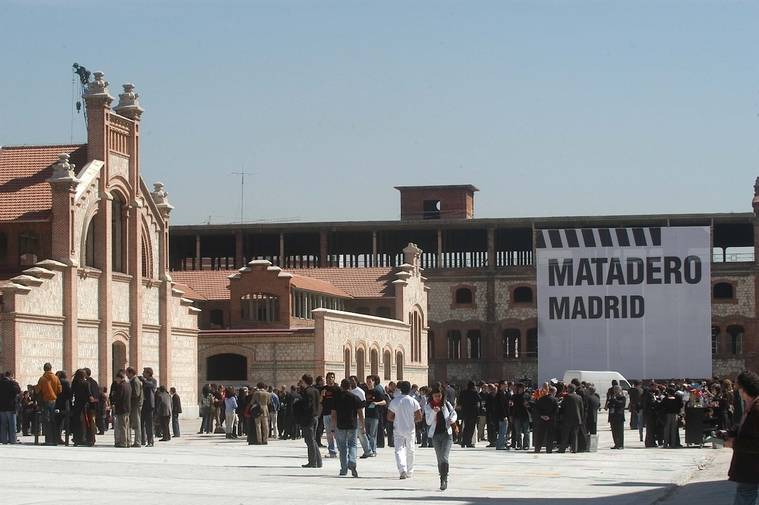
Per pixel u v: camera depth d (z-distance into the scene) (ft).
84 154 254.06
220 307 352.28
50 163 251.60
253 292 337.72
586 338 360.89
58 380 168.25
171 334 278.87
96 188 248.93
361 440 155.22
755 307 436.35
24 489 102.37
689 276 358.02
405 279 381.60
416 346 393.09
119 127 258.78
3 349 218.59
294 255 482.69
